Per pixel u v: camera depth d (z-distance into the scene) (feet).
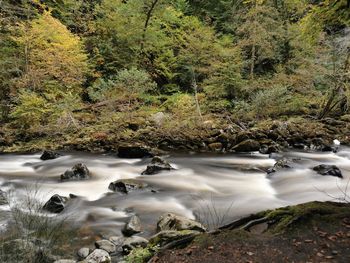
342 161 37.01
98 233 18.74
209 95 61.52
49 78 53.11
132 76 54.34
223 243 13.01
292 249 12.25
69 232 18.67
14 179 29.78
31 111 46.21
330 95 56.65
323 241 12.57
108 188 27.12
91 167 33.96
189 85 69.56
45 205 21.99
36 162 36.42
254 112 55.83
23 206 22.35
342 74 53.36
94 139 43.24
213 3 82.43
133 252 14.56
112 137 43.88
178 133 45.70
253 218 15.17
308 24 26.32
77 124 47.70
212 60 65.21
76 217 21.06
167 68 66.23
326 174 30.53
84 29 69.05
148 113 52.95
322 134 46.32
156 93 64.90
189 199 24.95
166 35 74.69
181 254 12.59
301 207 14.97
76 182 28.86
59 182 28.86
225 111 58.03
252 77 63.46
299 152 40.93
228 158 38.29
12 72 53.01
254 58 67.36
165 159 37.24
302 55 65.98
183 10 81.97
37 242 16.48
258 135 43.93
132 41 67.77
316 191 26.66
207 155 39.65
